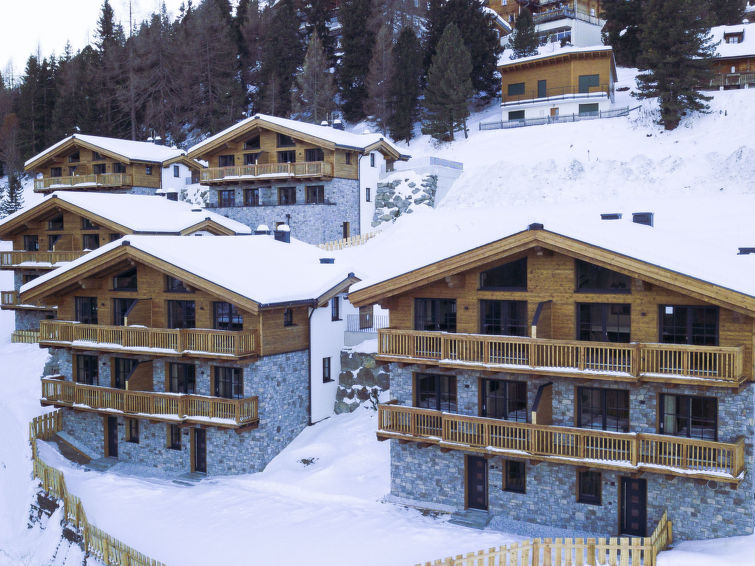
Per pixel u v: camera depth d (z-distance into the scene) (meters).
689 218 44.59
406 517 25.86
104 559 24.19
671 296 22.00
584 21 101.12
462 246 25.27
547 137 66.31
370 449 30.88
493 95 87.25
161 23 107.06
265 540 24.47
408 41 83.25
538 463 24.14
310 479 29.47
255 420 30.48
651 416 22.48
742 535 21.16
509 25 112.38
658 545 20.73
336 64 97.88
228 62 94.44
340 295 36.31
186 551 24.06
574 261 23.70
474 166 64.44
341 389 35.50
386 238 53.47
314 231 57.16
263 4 107.69
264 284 31.45
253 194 62.03
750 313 19.73
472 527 24.75
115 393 33.06
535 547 20.25
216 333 30.08
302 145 58.56
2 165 97.44
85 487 31.34
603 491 23.38
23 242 53.41
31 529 30.12
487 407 25.67
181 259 31.05
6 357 46.88
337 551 23.20
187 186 71.50
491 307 25.50
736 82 70.50
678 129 58.53
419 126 83.75
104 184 66.12
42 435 36.31
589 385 23.45
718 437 21.41
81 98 91.69
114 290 34.19
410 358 25.83
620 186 52.50
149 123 93.94
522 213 51.84
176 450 32.75
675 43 59.84
